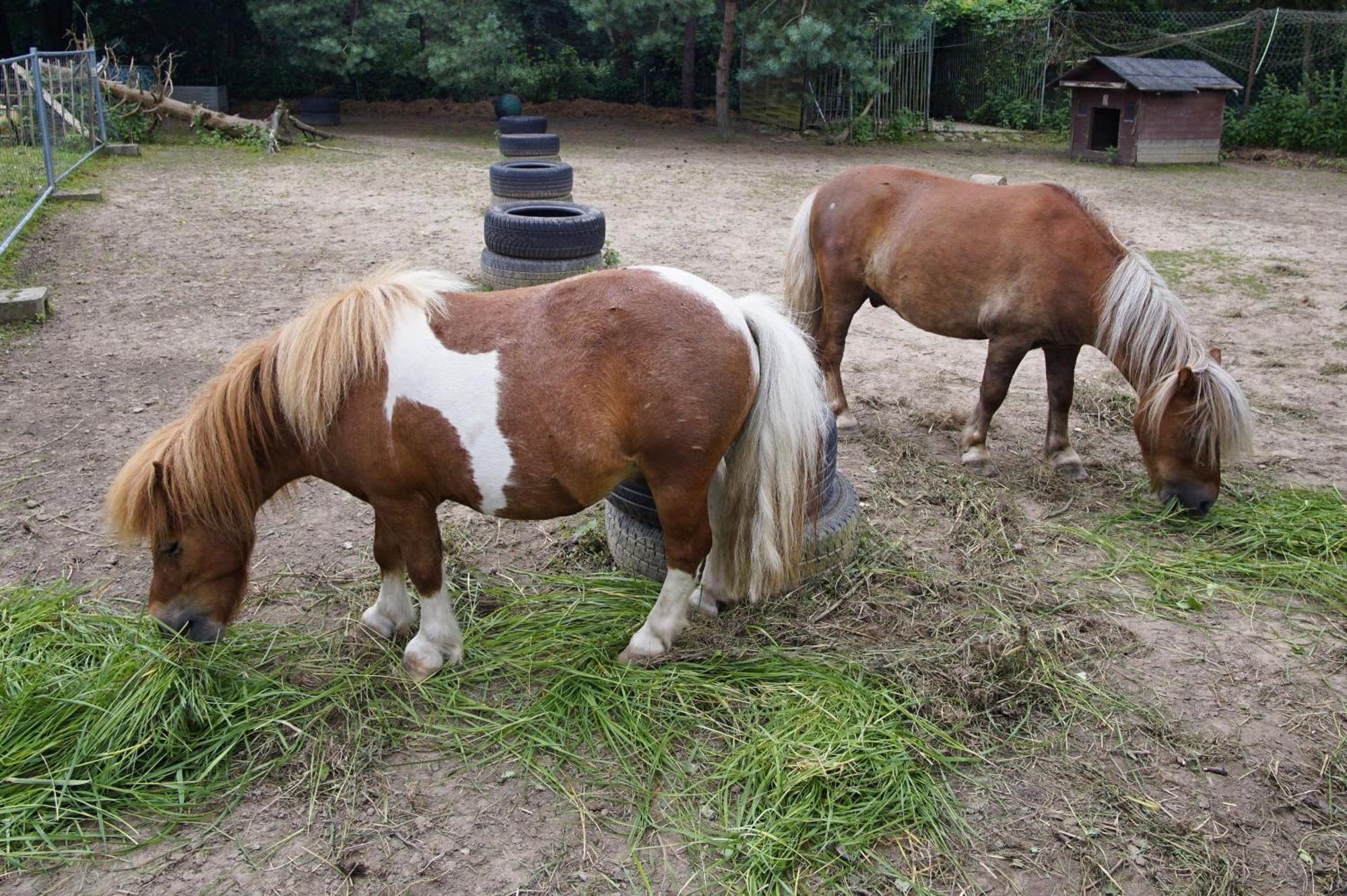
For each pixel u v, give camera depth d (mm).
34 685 2855
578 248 7551
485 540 4074
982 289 4625
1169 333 4172
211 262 8633
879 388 6180
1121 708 3113
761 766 2762
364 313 2834
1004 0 22766
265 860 2480
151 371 5957
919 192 4930
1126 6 22266
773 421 3031
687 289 2926
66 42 21141
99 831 2557
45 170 11586
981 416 4859
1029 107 21500
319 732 2904
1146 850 2557
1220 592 3828
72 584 3660
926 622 3535
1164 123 17047
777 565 3115
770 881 2422
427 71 19891
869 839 2557
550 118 21891
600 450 2842
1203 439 4102
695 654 3271
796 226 5500
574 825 2609
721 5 21359
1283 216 12398
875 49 19672
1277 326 7570
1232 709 3141
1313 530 4254
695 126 21422
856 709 2984
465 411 2807
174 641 2994
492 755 2842
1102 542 4191
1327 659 3420
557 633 3365
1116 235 4387
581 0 17422
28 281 7750
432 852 2512
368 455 2898
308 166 14422
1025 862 2510
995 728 2998
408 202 11805
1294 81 20234
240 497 2934
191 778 2732
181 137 16594
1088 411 5820
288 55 19156
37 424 5109
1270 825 2658
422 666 3125
